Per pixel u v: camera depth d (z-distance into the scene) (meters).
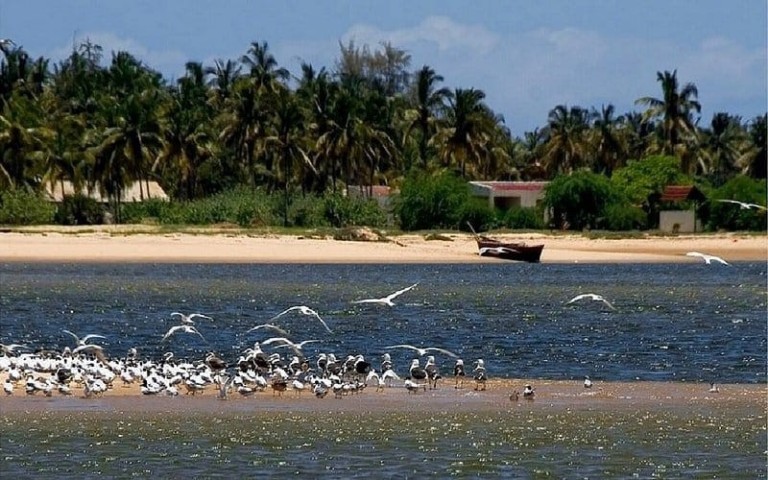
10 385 80.94
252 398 80.38
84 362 86.69
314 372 90.38
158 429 69.38
